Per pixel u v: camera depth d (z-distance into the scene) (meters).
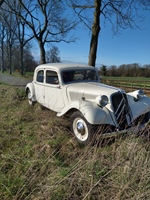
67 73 5.28
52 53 39.31
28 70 53.09
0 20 30.23
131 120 4.27
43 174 2.87
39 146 3.74
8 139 4.11
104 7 10.26
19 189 2.53
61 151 3.60
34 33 16.95
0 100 7.44
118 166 2.91
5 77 21.58
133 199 2.35
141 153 3.10
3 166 3.07
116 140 3.75
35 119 5.33
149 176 2.68
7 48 38.47
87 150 3.34
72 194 2.50
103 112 3.96
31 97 6.70
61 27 19.20
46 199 2.38
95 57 9.22
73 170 2.81
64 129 4.54
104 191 2.52
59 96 5.29
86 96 4.49
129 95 4.63
